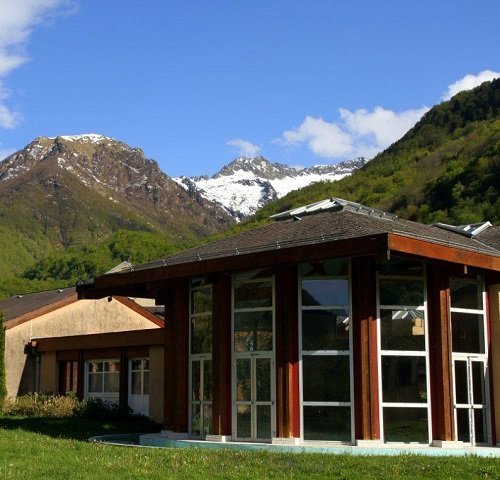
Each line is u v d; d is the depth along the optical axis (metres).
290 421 18.20
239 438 19.19
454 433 18.39
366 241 16.62
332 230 18.80
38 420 26.80
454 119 95.12
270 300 19.12
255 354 19.17
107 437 21.75
